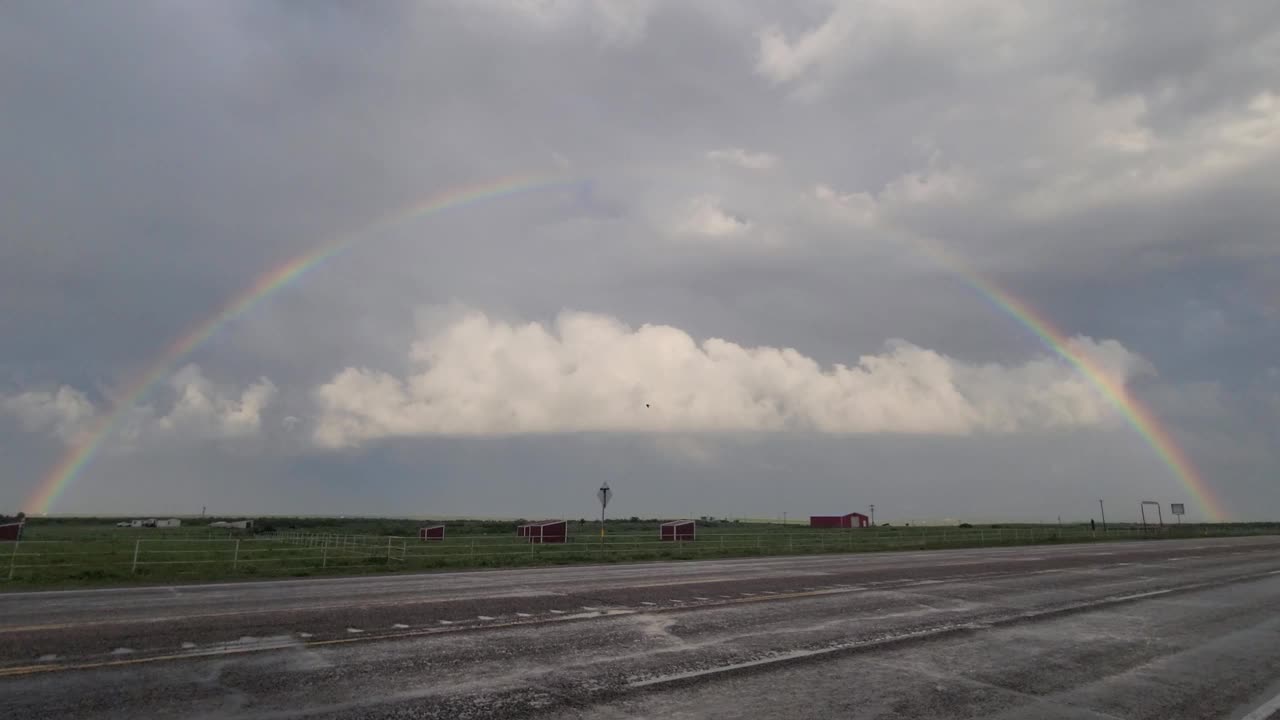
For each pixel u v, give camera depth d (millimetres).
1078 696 8312
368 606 14594
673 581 21109
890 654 10484
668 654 10133
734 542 50719
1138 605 16938
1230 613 15719
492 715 7082
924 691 8336
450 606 14781
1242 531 94625
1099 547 47156
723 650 10492
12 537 61500
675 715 7160
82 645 10070
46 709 6961
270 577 22438
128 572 22359
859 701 7824
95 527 115875
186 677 8320
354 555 34031
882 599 17125
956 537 62156
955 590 19469
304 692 7773
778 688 8312
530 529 59375
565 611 14266
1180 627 13711
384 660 9422
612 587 19109
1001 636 12289
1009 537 62438
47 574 21656
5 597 16219
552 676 8711
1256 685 9023
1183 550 42938
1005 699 8086
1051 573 25406
